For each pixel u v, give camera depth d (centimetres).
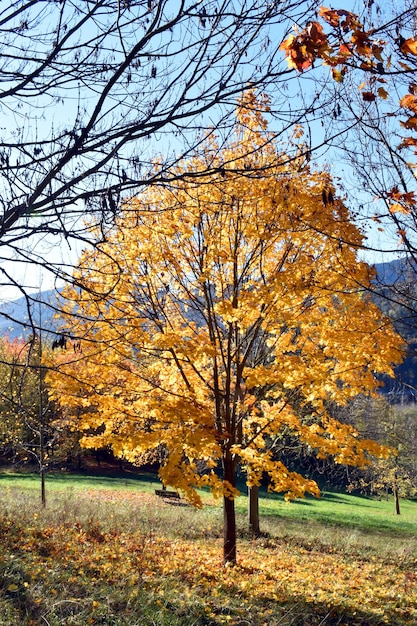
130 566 766
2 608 480
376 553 1243
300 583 809
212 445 711
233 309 704
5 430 1858
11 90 276
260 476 775
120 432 746
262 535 1341
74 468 3275
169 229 706
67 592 571
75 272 586
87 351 714
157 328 789
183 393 809
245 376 739
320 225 672
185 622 552
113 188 280
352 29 304
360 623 636
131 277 709
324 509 2302
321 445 798
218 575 779
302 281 703
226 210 693
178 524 1319
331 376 786
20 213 262
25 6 273
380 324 729
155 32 266
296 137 688
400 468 2712
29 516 1090
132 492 2367
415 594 834
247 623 575
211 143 689
